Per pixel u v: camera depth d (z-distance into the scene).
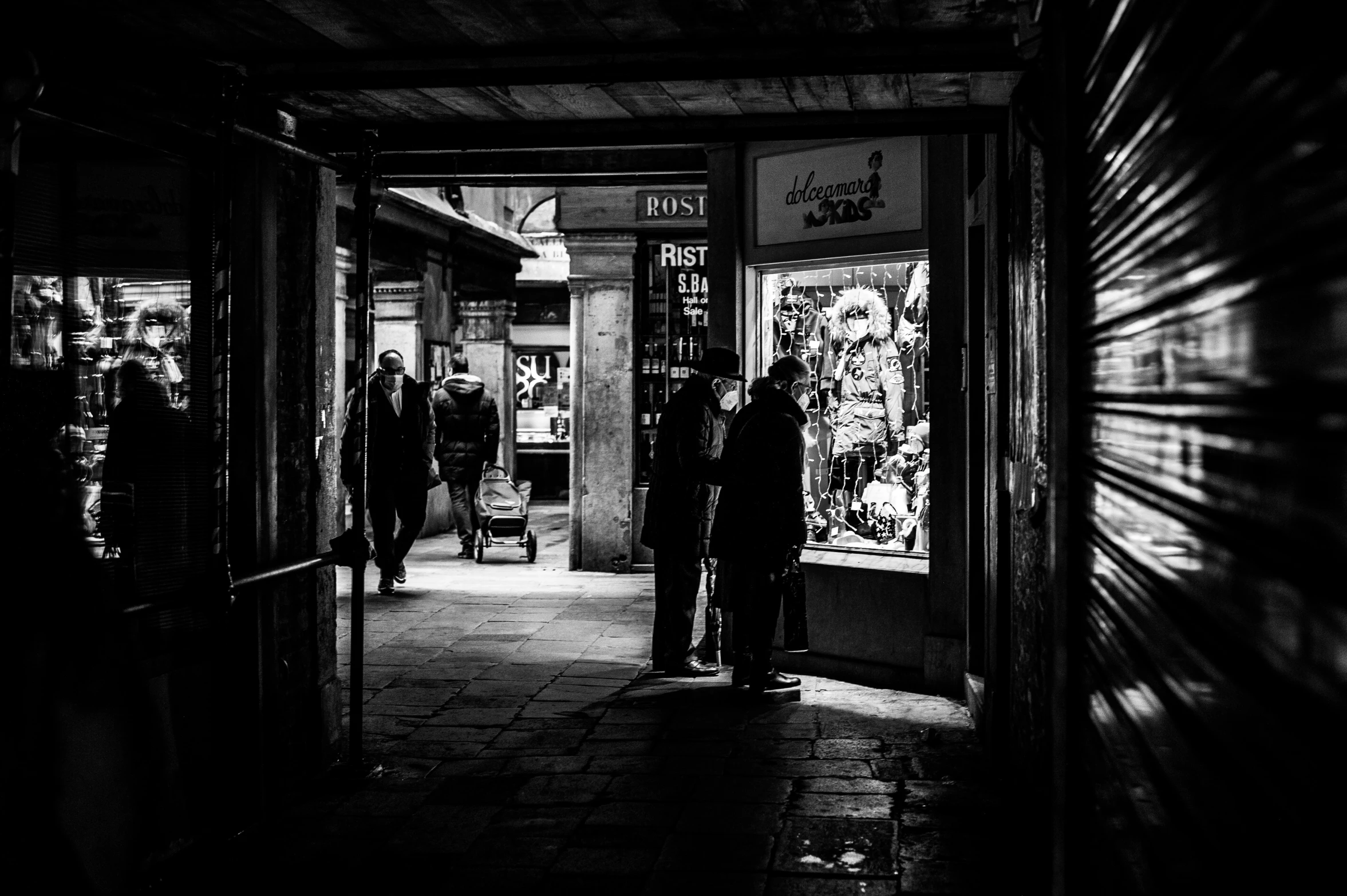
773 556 6.60
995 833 4.52
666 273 12.51
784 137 5.37
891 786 5.12
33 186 3.65
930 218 6.86
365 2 3.87
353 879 4.16
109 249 3.99
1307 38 1.31
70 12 3.89
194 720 4.41
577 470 12.51
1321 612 1.27
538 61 4.47
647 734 6.03
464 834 4.59
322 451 5.58
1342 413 1.21
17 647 2.01
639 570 12.46
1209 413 1.76
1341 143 1.20
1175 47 1.96
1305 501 1.33
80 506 2.23
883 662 7.13
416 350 15.73
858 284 7.48
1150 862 2.16
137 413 4.13
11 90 3.23
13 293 3.53
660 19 4.09
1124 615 2.47
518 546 13.66
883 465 7.36
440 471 13.65
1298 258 1.35
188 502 4.45
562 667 7.70
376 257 14.45
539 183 8.69
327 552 5.31
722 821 4.70
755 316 7.95
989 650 5.61
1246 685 1.56
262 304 4.78
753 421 6.66
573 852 4.39
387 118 5.34
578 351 12.52
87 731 2.04
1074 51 3.12
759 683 6.66
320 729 5.38
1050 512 3.21
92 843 2.03
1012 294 4.93
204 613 4.49
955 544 6.80
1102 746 2.78
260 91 4.62
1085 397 3.07
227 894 4.02
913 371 7.20
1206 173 1.77
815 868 4.20
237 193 4.71
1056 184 3.17
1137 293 2.33
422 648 8.33
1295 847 1.34
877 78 4.68
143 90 4.04
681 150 8.60
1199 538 1.83
